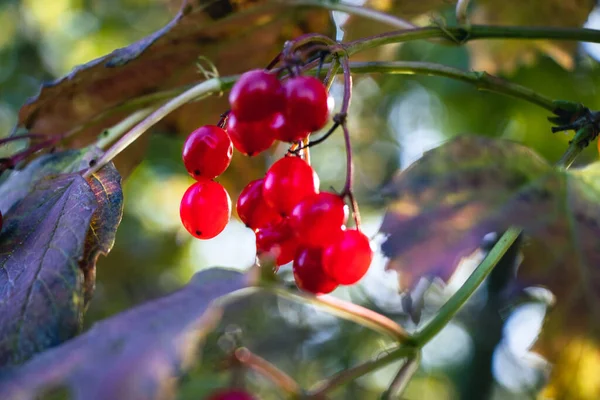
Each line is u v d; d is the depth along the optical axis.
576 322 0.15
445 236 0.15
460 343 0.58
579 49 0.27
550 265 0.15
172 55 0.22
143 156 0.24
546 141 0.30
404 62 0.19
